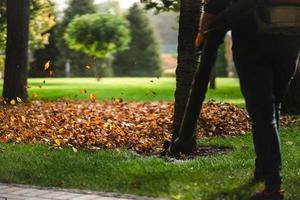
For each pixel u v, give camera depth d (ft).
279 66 17.98
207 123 38.04
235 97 77.92
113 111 48.39
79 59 209.97
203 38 19.48
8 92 58.90
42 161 24.77
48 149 28.50
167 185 20.20
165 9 61.67
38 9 99.04
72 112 46.44
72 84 117.80
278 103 19.31
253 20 17.42
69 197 19.02
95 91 90.17
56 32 207.51
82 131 34.30
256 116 17.89
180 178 21.22
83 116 43.62
